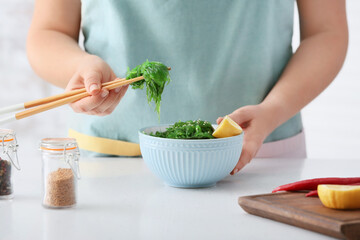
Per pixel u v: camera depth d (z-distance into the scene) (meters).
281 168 1.17
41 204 0.95
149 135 1.05
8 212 0.91
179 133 1.02
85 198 0.98
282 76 1.27
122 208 0.93
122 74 1.31
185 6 1.27
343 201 0.84
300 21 1.36
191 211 0.92
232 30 1.29
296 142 1.37
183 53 1.29
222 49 1.30
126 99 1.29
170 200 0.97
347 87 2.31
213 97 1.31
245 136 1.12
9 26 2.28
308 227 0.83
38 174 1.12
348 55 2.29
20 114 0.96
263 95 1.33
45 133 2.35
